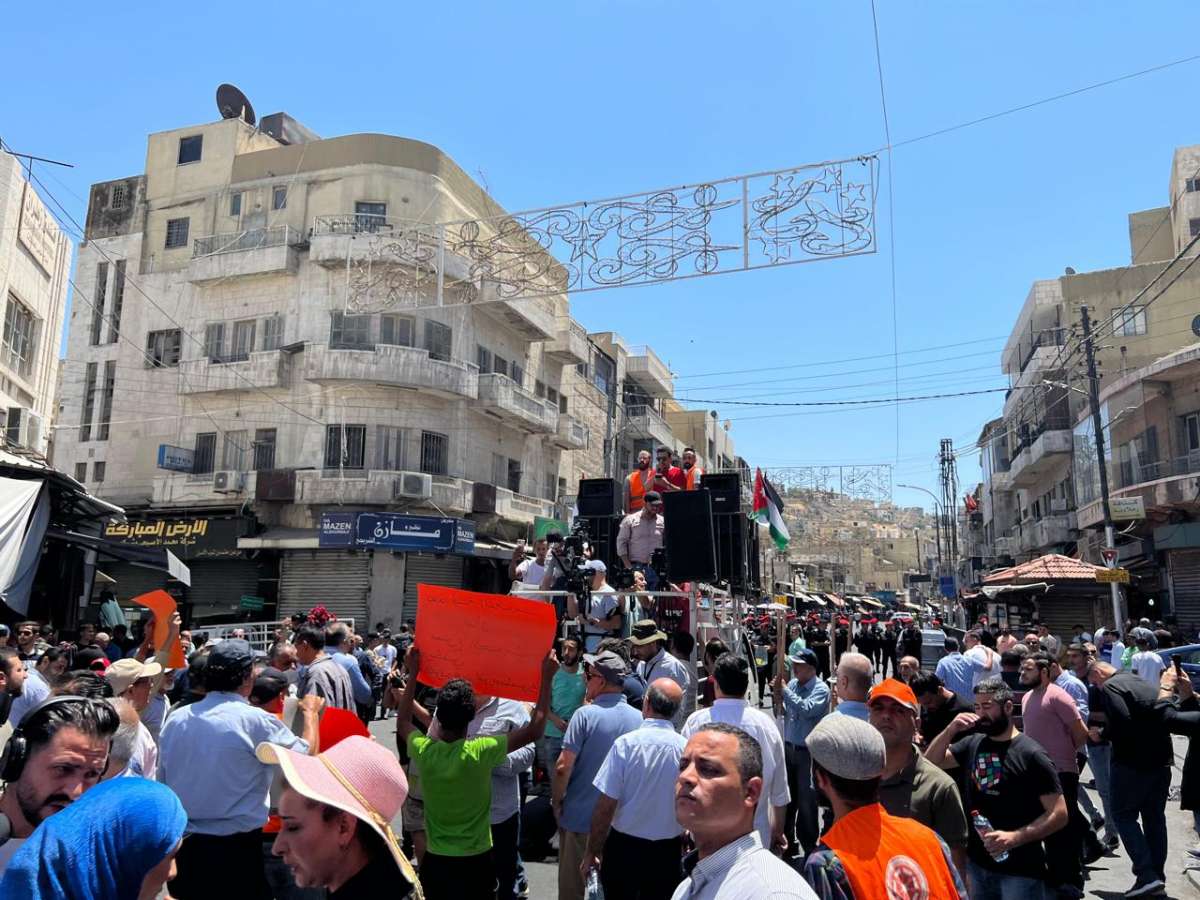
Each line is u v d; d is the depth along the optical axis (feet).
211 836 13.32
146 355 101.76
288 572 90.99
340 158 99.50
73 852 6.59
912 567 349.00
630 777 14.24
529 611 16.42
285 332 96.07
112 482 100.07
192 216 104.17
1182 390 82.74
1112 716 21.40
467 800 14.88
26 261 72.08
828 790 9.43
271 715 14.43
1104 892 21.84
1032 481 138.10
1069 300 119.34
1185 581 79.05
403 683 25.26
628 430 148.66
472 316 102.53
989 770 14.70
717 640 26.89
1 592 37.78
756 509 40.01
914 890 8.60
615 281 35.83
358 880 7.43
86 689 11.80
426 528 88.48
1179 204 116.98
